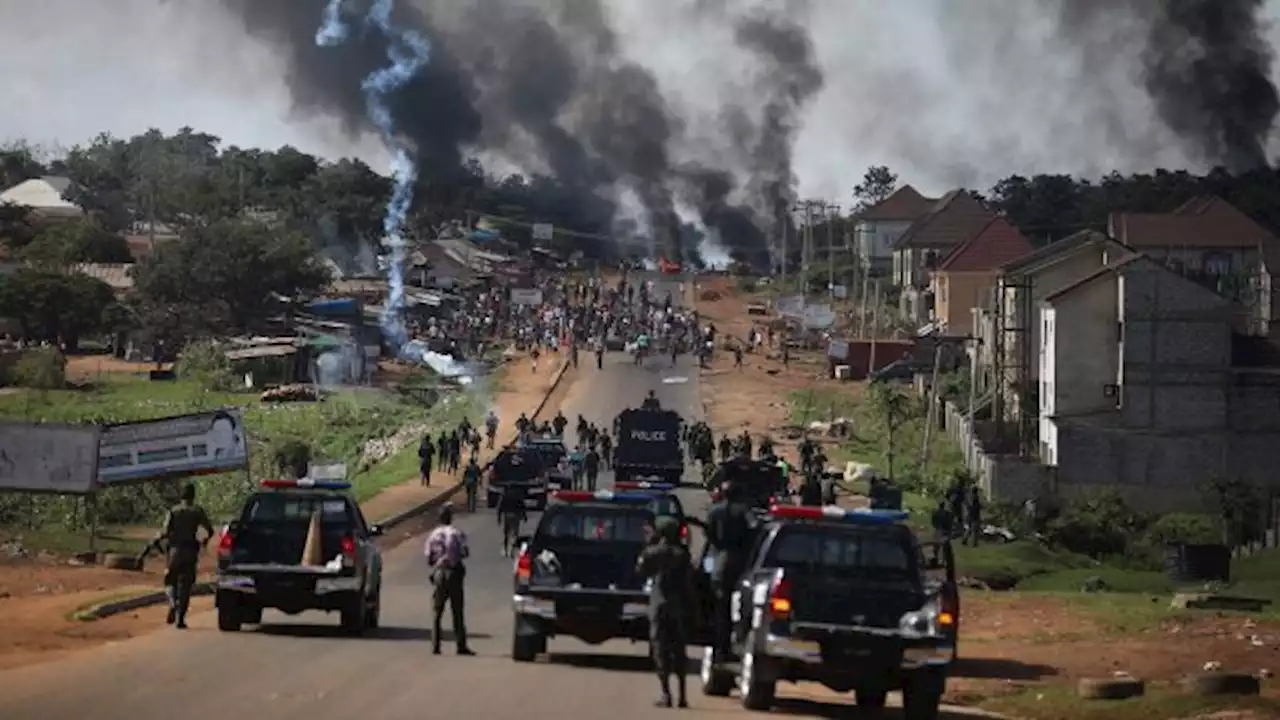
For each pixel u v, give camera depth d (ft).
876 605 68.80
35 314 431.43
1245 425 252.21
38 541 144.87
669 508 93.76
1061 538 210.59
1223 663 89.81
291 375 395.96
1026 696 80.02
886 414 317.63
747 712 70.85
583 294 565.12
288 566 94.02
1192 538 216.95
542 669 83.30
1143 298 254.06
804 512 73.36
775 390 388.57
